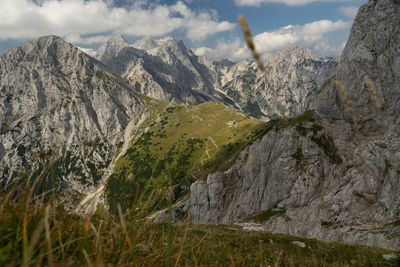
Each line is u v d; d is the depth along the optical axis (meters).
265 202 98.44
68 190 3.41
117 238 3.50
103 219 3.47
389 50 110.25
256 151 111.62
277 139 103.94
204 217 125.81
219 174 130.88
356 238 54.00
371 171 72.38
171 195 2.88
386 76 107.19
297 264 6.35
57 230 3.00
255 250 9.41
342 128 105.00
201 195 129.88
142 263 3.39
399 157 69.62
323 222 70.56
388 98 104.44
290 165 95.12
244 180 116.00
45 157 3.22
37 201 3.10
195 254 5.19
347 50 122.50
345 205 70.62
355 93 109.94
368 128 101.62
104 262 2.92
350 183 75.19
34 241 1.89
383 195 65.88
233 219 110.81
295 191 90.56
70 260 2.56
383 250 13.52
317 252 13.21
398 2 116.94
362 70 112.38
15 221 2.95
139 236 4.02
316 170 91.94
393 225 52.34
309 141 97.50
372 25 119.06
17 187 3.03
